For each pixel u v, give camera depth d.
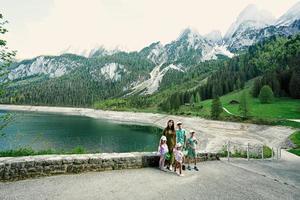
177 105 142.38
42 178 9.44
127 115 151.75
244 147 50.28
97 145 60.38
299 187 11.77
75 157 10.45
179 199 8.32
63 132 80.88
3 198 7.30
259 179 12.35
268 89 115.06
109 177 10.21
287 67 151.00
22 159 9.41
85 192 8.27
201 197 8.66
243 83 164.25
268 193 9.84
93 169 10.88
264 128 75.62
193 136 13.48
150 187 9.34
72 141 64.81
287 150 39.09
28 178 9.30
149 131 89.62
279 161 25.27
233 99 140.00
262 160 25.14
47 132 79.06
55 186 8.65
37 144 52.59
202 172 12.76
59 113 178.62
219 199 8.59
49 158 9.87
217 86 162.75
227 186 10.31
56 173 9.95
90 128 95.25
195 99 151.88
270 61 191.62
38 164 9.55
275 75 135.25
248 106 93.25
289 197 9.62
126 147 58.28
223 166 15.16
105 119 139.12
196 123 98.19
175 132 12.81
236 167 15.27
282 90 128.62
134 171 11.55
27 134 71.25
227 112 109.50
